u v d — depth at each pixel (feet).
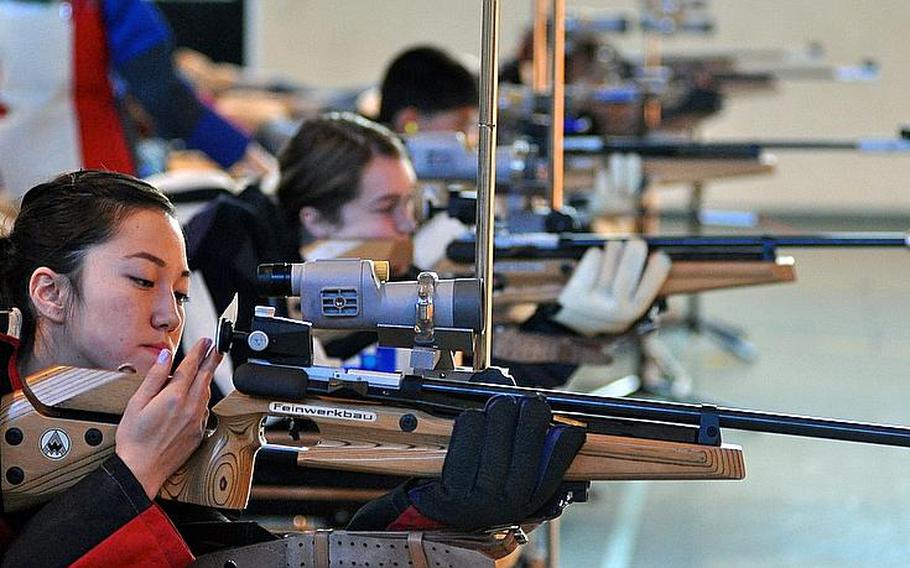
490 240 13.50
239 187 22.68
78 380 12.07
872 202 83.25
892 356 48.88
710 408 12.03
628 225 37.81
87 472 11.96
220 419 12.29
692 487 34.40
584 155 29.60
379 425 12.14
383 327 12.65
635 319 18.65
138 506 11.66
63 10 27.91
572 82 42.14
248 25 83.30
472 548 11.98
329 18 83.76
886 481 34.45
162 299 12.85
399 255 19.02
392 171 19.48
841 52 81.71
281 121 35.45
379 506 12.21
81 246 12.65
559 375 18.75
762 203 83.76
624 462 11.95
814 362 47.83
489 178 13.46
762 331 53.88
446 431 12.04
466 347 12.60
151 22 28.40
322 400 12.19
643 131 39.04
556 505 12.19
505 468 11.66
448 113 28.81
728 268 18.56
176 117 28.68
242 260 18.54
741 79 51.13
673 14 51.98
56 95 27.91
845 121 82.84
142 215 12.79
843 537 30.37
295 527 18.22
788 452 37.11
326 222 19.60
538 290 18.80
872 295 62.59
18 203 15.08
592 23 50.62
